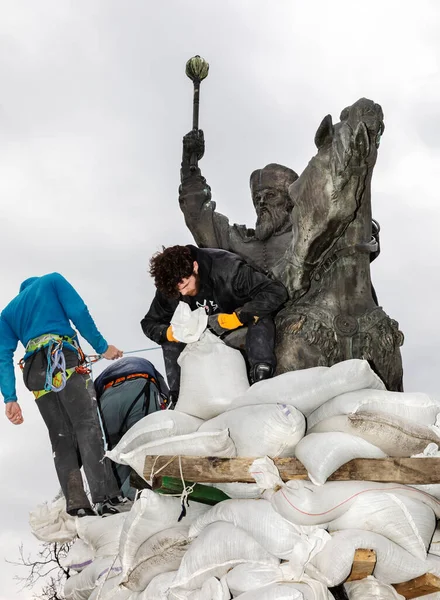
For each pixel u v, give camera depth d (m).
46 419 5.81
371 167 5.76
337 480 4.63
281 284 5.49
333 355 5.82
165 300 5.62
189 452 4.83
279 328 5.87
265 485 4.61
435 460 4.62
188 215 6.63
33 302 5.83
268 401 4.93
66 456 5.75
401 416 4.77
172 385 5.70
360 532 4.56
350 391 4.87
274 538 4.59
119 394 6.16
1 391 5.86
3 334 5.93
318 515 4.55
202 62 6.72
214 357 5.22
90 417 5.70
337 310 5.91
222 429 4.86
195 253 5.45
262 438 4.73
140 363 6.36
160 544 4.91
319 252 5.82
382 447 4.66
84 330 5.81
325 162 5.57
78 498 5.63
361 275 5.97
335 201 5.59
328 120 5.52
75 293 5.86
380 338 5.90
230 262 5.43
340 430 4.72
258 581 4.54
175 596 4.75
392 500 4.59
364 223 5.95
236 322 5.38
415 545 4.62
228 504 4.80
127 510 5.78
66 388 5.73
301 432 4.74
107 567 5.35
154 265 5.45
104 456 5.33
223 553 4.65
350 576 4.72
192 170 6.69
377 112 5.53
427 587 4.71
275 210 6.39
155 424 4.99
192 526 4.90
